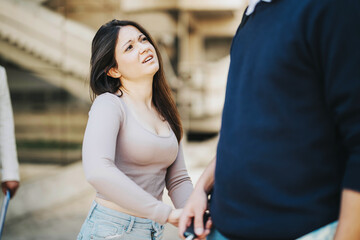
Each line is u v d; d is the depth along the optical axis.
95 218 1.68
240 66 1.12
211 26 11.17
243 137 1.07
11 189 2.36
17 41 9.52
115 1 9.66
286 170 1.02
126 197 1.47
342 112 0.93
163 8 10.16
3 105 2.38
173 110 1.88
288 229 1.03
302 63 1.00
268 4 1.07
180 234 1.30
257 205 1.06
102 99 1.66
